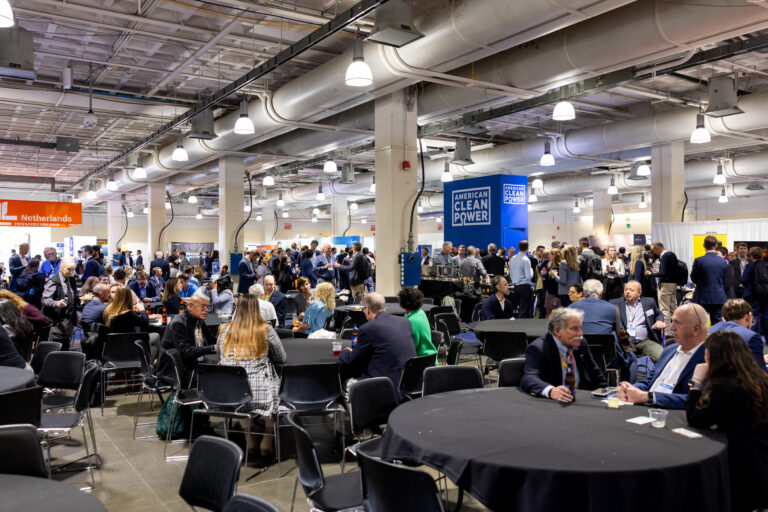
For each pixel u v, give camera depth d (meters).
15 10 6.48
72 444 4.67
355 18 5.54
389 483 2.20
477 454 2.17
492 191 11.66
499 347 5.16
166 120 12.02
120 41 7.73
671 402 2.86
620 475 1.96
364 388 3.27
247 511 1.78
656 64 7.64
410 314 4.67
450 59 6.16
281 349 4.29
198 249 25.19
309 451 2.58
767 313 7.69
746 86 9.73
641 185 17.03
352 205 24.55
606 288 8.95
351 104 8.16
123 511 3.45
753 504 2.37
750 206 20.66
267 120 9.32
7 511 1.85
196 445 2.28
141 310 6.68
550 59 6.43
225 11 6.70
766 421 2.37
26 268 9.24
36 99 10.05
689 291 10.05
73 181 22.67
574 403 2.97
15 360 4.36
